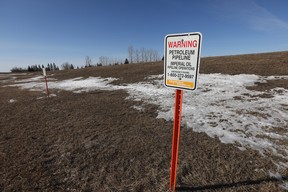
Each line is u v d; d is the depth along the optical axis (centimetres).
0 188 303
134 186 304
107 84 1525
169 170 343
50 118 673
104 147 436
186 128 536
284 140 443
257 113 630
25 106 895
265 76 1238
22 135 519
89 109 777
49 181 321
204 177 319
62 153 414
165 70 256
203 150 408
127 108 771
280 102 732
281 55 2105
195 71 222
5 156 403
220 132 501
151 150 416
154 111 714
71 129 554
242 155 384
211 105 758
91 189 302
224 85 1109
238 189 289
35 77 2894
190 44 221
